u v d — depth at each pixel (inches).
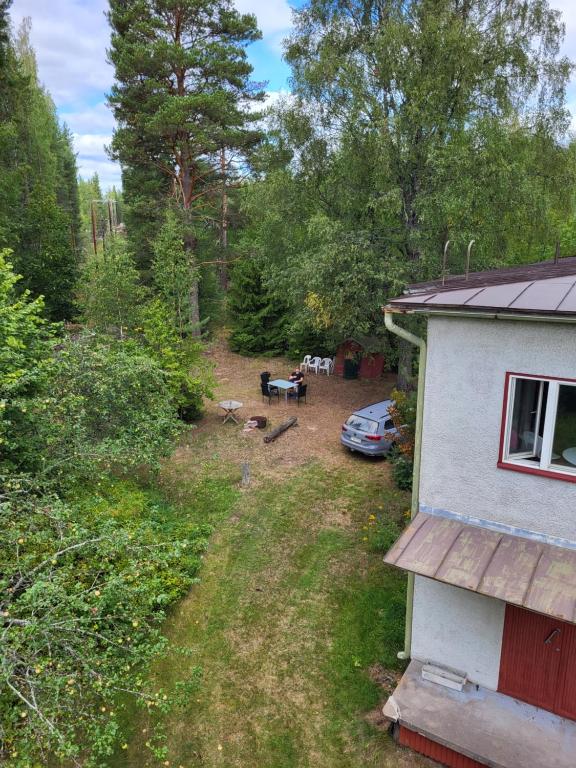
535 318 221.3
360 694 297.7
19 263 896.9
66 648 211.2
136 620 240.1
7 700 204.4
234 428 693.9
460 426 260.5
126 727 282.8
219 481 546.3
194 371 738.8
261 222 875.4
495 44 652.1
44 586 209.6
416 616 292.4
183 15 887.7
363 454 610.5
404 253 732.0
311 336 1040.8
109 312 765.3
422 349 271.6
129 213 1092.5
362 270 665.0
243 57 918.4
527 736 245.8
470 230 641.0
